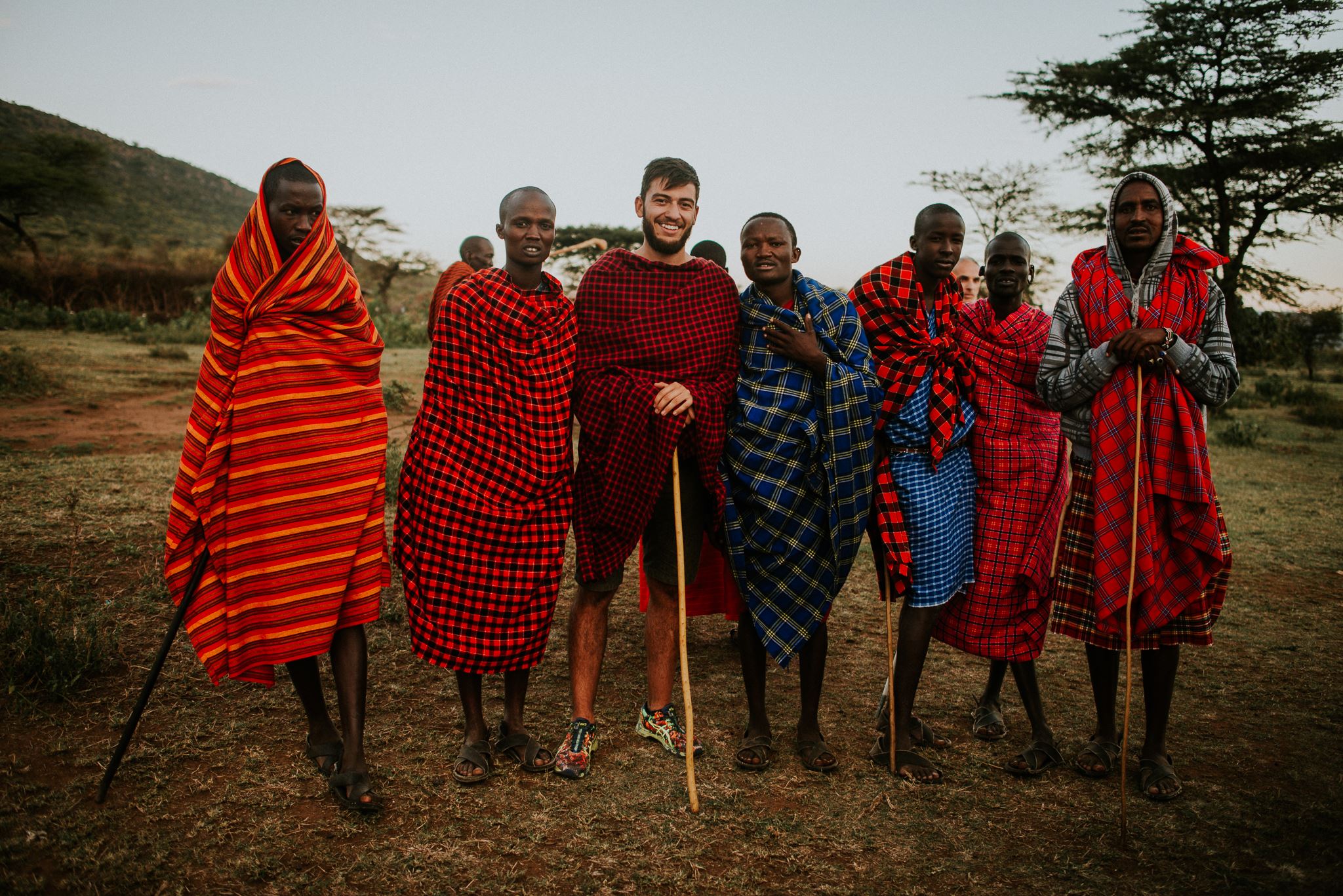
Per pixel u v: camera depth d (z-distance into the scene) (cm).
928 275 324
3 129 9812
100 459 743
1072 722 358
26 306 2641
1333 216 2145
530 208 293
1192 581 296
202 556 276
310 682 294
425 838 260
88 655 348
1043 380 314
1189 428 294
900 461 314
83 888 229
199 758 299
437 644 293
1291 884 247
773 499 308
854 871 252
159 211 10288
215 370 272
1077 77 2277
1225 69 2198
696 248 470
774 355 312
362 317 287
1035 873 252
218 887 233
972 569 322
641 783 298
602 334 310
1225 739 341
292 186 270
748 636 319
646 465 303
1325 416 1638
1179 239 307
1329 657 431
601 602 320
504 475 292
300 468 275
